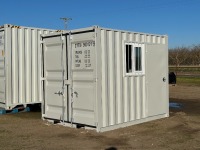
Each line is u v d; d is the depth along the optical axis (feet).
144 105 31.50
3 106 38.04
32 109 40.75
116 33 28.55
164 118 33.83
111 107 28.07
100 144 23.94
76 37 28.55
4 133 27.76
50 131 28.35
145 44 31.58
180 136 26.32
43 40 32.17
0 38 38.45
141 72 31.09
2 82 38.14
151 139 25.34
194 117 35.12
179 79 100.68
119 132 27.40
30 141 25.02
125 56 29.35
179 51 206.69
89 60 27.43
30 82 39.24
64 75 29.91
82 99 28.25
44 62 32.19
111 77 28.04
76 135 26.68
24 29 38.81
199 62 197.57
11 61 37.60
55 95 31.09
